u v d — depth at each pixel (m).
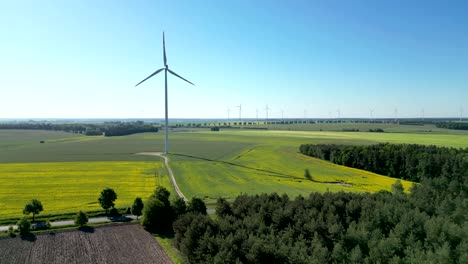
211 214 59.75
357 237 43.19
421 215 47.69
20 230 48.41
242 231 41.50
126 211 61.44
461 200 59.03
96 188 79.44
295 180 94.94
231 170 106.31
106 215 59.56
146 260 41.81
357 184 91.88
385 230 48.66
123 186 82.19
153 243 47.00
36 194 72.75
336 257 39.00
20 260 40.59
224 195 74.44
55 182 85.50
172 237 49.44
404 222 46.22
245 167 112.06
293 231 45.81
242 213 51.78
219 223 44.47
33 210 54.34
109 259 41.81
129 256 42.81
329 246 44.31
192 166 111.75
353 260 37.69
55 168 105.44
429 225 44.78
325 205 53.47
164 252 44.16
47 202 66.19
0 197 69.88
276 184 88.19
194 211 52.06
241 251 37.91
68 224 53.66
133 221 55.97
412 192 65.81
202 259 38.03
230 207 54.78
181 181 88.88
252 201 54.44
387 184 92.56
